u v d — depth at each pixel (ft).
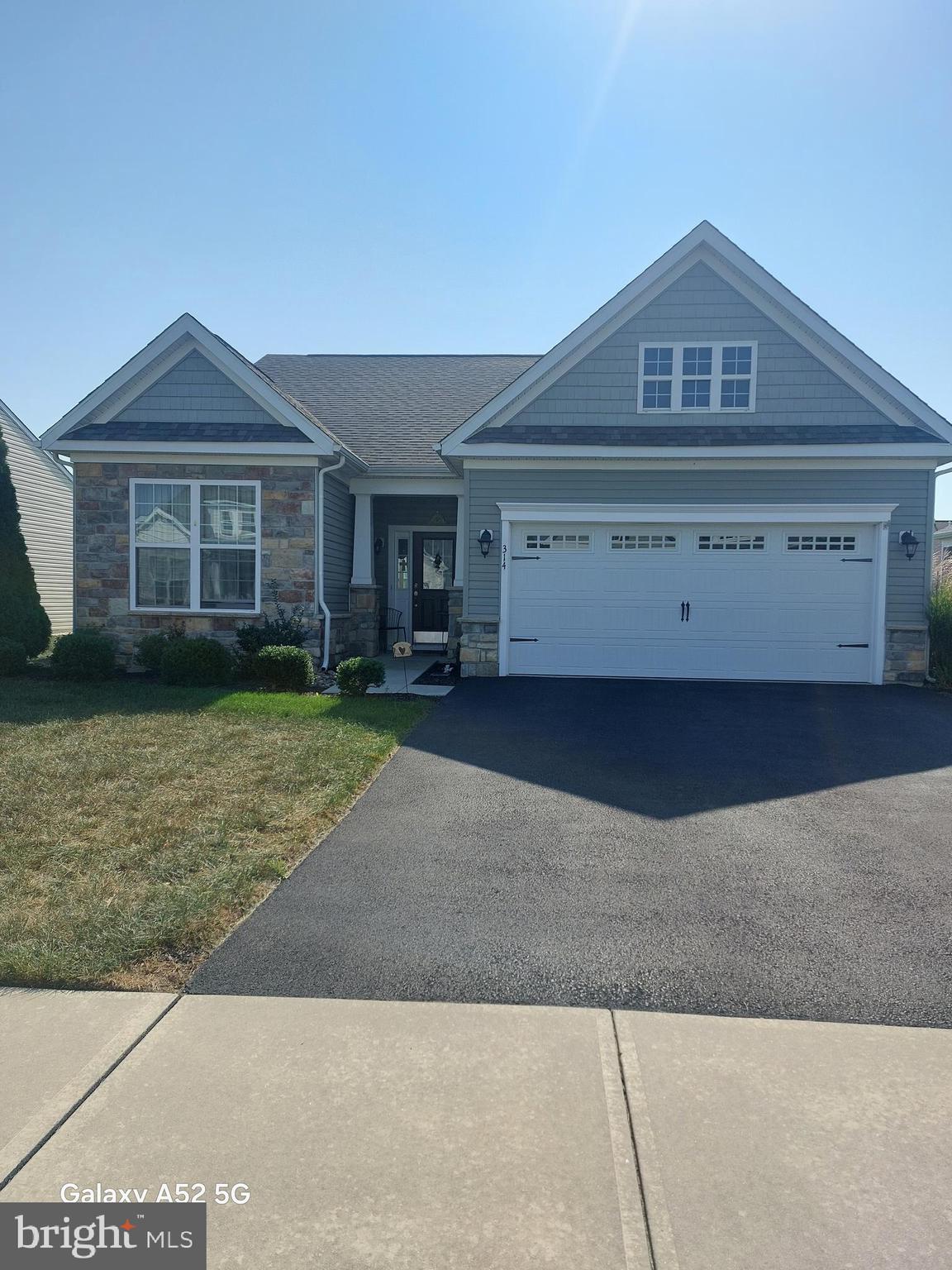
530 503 42.88
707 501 42.57
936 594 41.65
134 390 44.32
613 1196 8.19
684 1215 7.98
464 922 14.21
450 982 12.20
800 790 22.62
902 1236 7.76
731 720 32.01
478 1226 7.82
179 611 44.01
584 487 43.09
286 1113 9.32
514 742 27.76
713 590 42.55
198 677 38.68
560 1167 8.55
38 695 34.58
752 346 43.01
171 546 44.11
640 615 42.93
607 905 14.98
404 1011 11.41
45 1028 10.93
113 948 12.77
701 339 43.21
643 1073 10.10
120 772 22.31
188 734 26.94
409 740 27.89
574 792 22.08
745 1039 10.84
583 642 43.24
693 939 13.64
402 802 21.04
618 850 17.80
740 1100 9.62
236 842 17.60
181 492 43.98
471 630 43.52
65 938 13.05
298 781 21.74
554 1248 7.60
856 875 16.55
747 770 24.66
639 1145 8.87
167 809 19.44
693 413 43.29
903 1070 10.23
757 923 14.29
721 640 42.63
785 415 43.04
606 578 43.01
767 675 42.42
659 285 43.19
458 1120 9.23
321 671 43.78
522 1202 8.11
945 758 26.30
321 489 44.16
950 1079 10.07
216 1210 7.99
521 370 64.44
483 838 18.44
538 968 12.64
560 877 16.24
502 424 43.80
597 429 43.50
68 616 72.02
